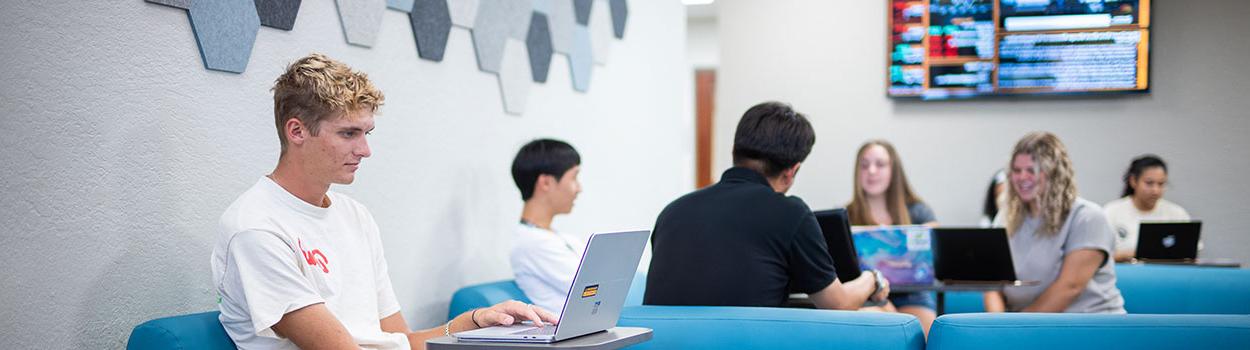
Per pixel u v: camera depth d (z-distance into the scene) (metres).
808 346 2.30
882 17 6.19
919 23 6.03
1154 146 5.89
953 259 3.57
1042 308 3.55
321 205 2.09
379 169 2.72
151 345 1.88
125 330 2.03
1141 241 5.05
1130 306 4.21
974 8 5.94
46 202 1.85
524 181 3.21
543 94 3.58
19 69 1.79
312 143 1.96
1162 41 5.86
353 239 2.15
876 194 4.93
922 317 3.89
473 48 3.15
